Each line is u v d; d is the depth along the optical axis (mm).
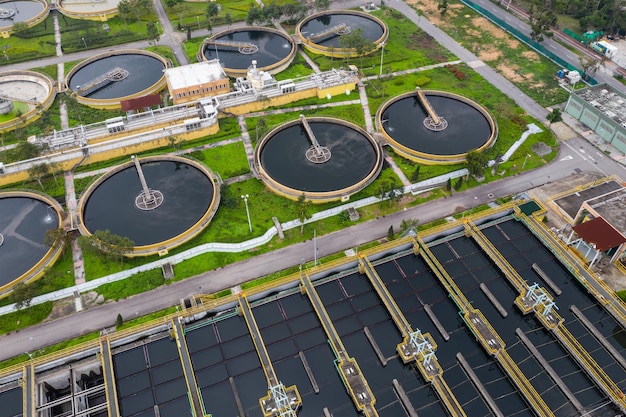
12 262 124062
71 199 140625
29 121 168875
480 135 159750
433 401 90125
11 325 111125
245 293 106062
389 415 88000
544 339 98500
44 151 149875
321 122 166250
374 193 139875
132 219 134375
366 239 128625
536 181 144250
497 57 197750
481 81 183500
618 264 119812
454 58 197125
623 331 100000
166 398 90750
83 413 88812
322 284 109438
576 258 117375
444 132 160875
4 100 173625
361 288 108750
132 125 159375
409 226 126438
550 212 133625
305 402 90062
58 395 99250
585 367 92688
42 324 111375
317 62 194500
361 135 160375
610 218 119938
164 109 163625
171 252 125875
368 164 149750
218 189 140625
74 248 127625
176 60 199000
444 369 94125
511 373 91750
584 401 89250
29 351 105812
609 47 194625
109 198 140875
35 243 129125
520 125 162625
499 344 95500
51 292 117438
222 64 193125
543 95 176625
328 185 142625
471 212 134750
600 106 159500
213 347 98312
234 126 165125
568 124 164375
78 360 99500
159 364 96062
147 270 122188
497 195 140125
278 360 95875
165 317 102938
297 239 129000
